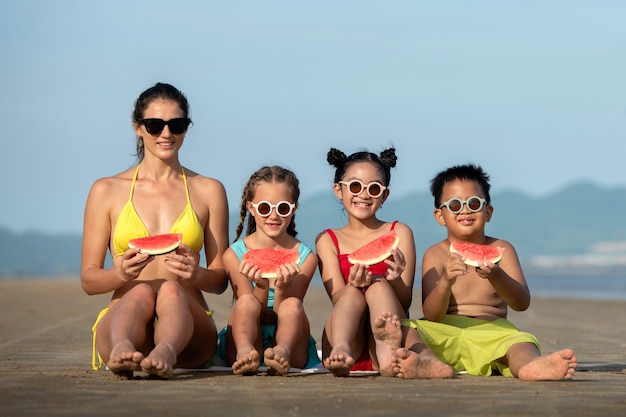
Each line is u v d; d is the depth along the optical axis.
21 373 6.16
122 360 5.46
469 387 5.30
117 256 6.64
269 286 6.57
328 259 6.78
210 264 6.85
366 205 6.79
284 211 6.63
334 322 6.07
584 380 5.80
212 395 4.84
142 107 6.70
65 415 4.14
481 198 6.77
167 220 6.65
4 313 17.48
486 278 6.32
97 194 6.71
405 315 6.64
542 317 16.81
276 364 5.86
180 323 5.84
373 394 4.93
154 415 4.15
